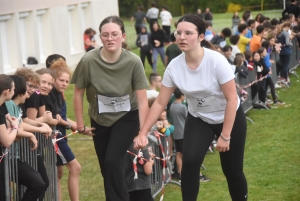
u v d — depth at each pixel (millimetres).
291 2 37031
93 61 9648
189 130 9352
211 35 26094
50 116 10453
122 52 9703
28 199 9523
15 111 9562
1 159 9047
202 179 14203
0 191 9109
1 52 26609
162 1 92000
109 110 9828
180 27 8859
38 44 29859
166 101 9500
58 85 11328
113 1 38406
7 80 8906
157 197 12977
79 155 16969
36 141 9734
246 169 15070
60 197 11789
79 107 10031
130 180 11078
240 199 9906
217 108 9227
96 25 36219
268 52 24719
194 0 90938
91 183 14273
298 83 28438
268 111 22594
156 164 12852
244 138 9461
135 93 9977
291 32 29516
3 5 26797
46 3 30578
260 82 22938
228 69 8953
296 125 20031
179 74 9164
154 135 12719
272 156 16266
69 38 33219
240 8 88875
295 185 13531
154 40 31812
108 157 9625
